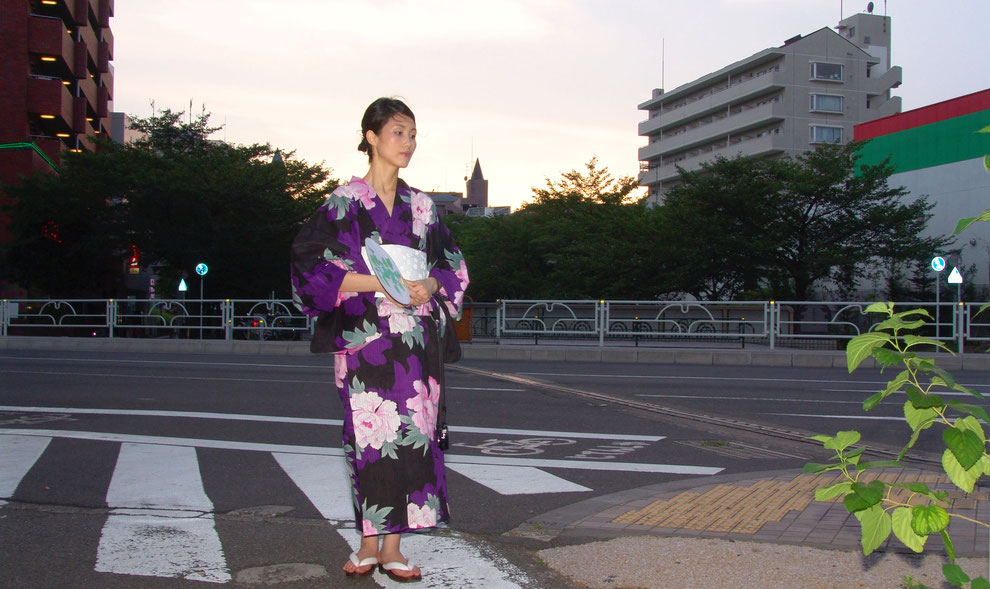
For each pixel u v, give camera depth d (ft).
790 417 27.58
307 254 10.20
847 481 6.68
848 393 34.55
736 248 94.38
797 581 10.57
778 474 18.16
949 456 6.56
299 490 16.62
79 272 98.32
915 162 124.26
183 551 12.43
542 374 41.96
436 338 10.89
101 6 146.41
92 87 140.05
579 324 62.64
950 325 51.93
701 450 21.52
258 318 64.85
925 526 6.27
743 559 11.48
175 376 39.17
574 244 110.52
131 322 67.77
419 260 10.71
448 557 12.13
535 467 19.22
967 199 116.37
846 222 96.12
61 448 20.97
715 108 225.97
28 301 68.18
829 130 205.36
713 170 101.76
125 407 28.48
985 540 12.39
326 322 10.52
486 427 24.94
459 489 16.99
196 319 66.33
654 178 250.16
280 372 41.65
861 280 120.98
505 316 64.13
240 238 97.91
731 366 50.34
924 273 104.58
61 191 91.76
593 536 13.26
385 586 10.81
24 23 108.47
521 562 11.89
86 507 15.29
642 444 22.31
